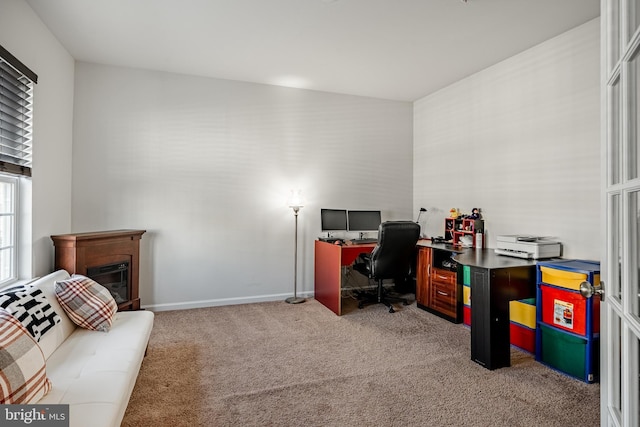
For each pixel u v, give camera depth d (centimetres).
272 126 426
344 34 302
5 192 239
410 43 317
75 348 189
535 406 201
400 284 466
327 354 272
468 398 209
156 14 269
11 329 137
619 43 102
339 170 460
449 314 351
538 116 318
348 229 445
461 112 410
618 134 106
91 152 354
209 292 402
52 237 286
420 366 252
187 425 182
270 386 223
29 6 253
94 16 271
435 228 454
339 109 459
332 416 191
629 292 93
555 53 303
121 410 145
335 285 377
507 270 252
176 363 255
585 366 229
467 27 288
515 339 289
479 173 384
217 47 326
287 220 435
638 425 91
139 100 373
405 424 184
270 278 428
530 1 250
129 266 343
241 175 413
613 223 107
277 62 360
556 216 302
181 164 388
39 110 269
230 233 409
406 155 497
